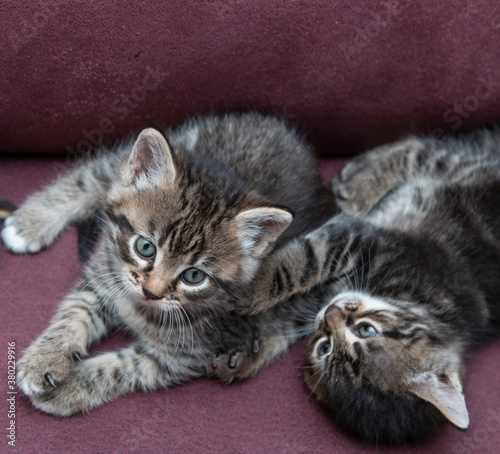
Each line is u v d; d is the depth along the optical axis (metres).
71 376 0.43
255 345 0.45
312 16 0.46
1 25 0.45
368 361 0.44
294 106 0.50
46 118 0.48
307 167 0.50
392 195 0.51
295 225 0.48
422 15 0.47
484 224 0.49
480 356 0.47
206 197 0.43
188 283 0.43
